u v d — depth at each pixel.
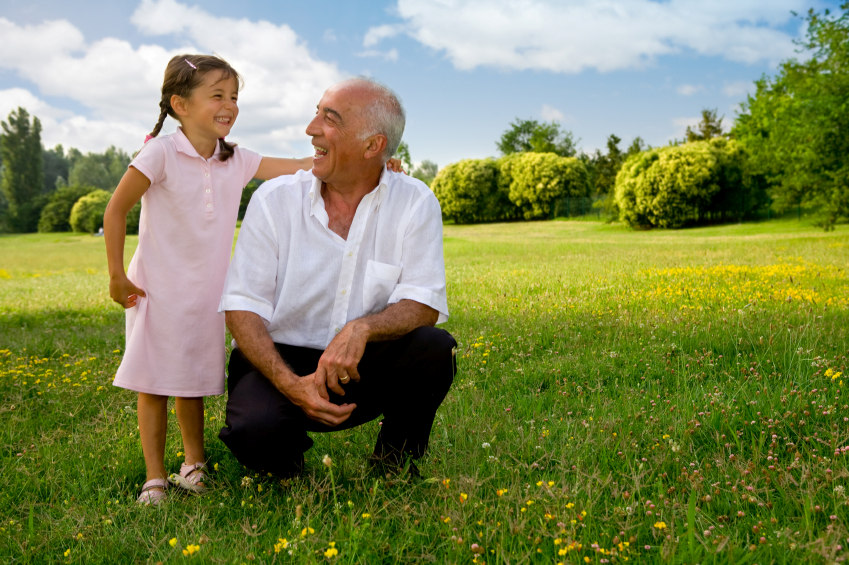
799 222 32.09
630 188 39.75
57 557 1.98
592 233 37.66
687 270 9.74
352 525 1.87
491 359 4.43
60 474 2.62
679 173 37.69
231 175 2.74
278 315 2.40
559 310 6.36
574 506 1.98
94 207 77.19
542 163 55.78
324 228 2.35
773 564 1.72
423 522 2.01
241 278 2.33
